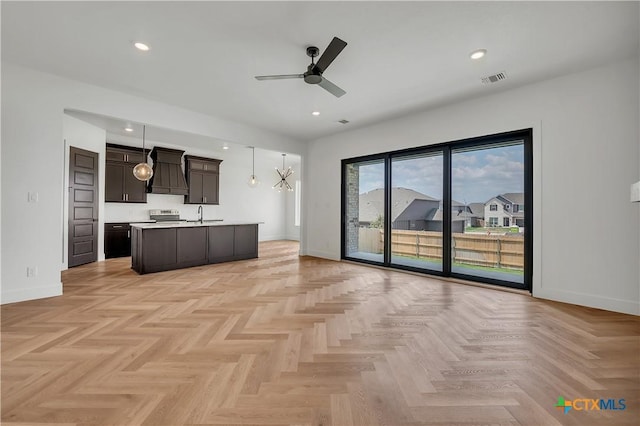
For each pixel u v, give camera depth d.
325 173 6.24
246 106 4.42
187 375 1.81
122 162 6.64
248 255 6.16
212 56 2.99
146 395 1.61
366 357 2.04
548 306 3.13
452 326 2.59
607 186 3.03
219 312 2.91
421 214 4.80
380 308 3.05
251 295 3.50
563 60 2.98
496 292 3.66
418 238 4.84
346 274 4.67
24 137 3.24
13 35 2.64
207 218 8.57
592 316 2.83
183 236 5.16
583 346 2.21
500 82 3.50
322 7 2.24
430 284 4.05
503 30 2.51
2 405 1.52
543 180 3.43
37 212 3.32
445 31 2.53
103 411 1.48
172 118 4.41
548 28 2.47
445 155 4.41
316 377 1.80
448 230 4.39
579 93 3.20
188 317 2.77
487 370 1.88
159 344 2.21
